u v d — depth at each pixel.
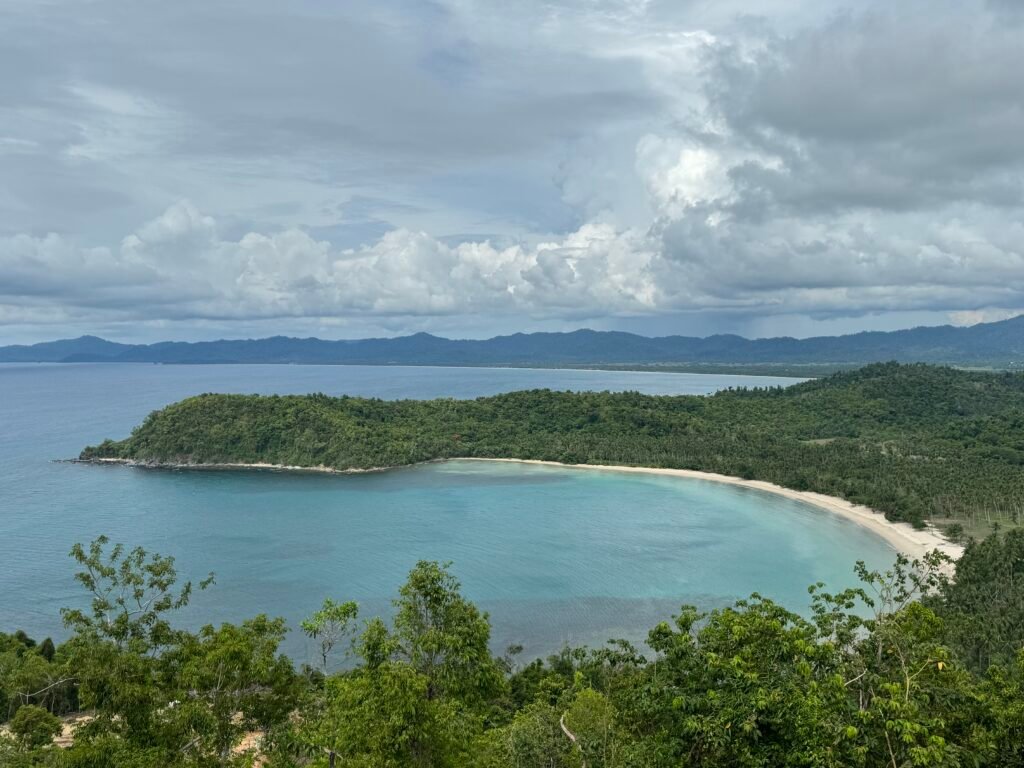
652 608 95.56
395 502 161.50
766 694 22.75
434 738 27.02
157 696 26.88
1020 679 28.28
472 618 36.88
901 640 26.92
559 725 30.56
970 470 162.38
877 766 22.62
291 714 31.56
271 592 103.06
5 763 31.97
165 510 153.75
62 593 103.44
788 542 126.06
